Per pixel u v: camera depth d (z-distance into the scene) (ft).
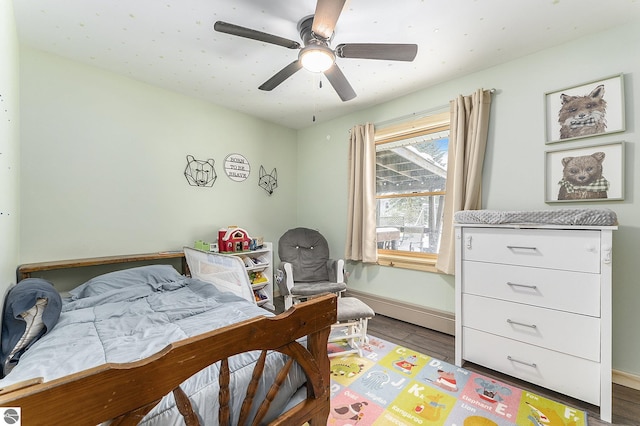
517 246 5.64
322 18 4.33
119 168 7.86
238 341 2.69
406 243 9.59
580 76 6.18
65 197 6.98
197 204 9.59
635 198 5.61
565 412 4.94
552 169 6.54
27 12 5.34
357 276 10.59
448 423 4.70
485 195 7.52
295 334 3.27
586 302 4.93
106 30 5.95
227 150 10.41
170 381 2.21
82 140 7.23
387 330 8.53
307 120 11.73
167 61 7.18
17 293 4.40
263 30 5.94
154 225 8.57
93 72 7.39
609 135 5.86
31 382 1.65
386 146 10.03
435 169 8.85
